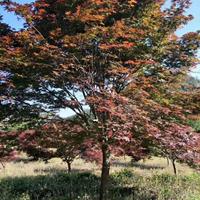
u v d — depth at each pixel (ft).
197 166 33.81
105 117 28.91
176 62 36.63
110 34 29.96
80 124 31.60
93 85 30.27
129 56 34.37
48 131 31.81
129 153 37.68
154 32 35.14
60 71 29.27
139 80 32.71
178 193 44.68
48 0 31.24
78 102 29.55
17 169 73.61
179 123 34.37
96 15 28.53
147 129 28.76
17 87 29.89
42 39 28.07
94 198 43.16
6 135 32.09
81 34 28.09
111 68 31.96
